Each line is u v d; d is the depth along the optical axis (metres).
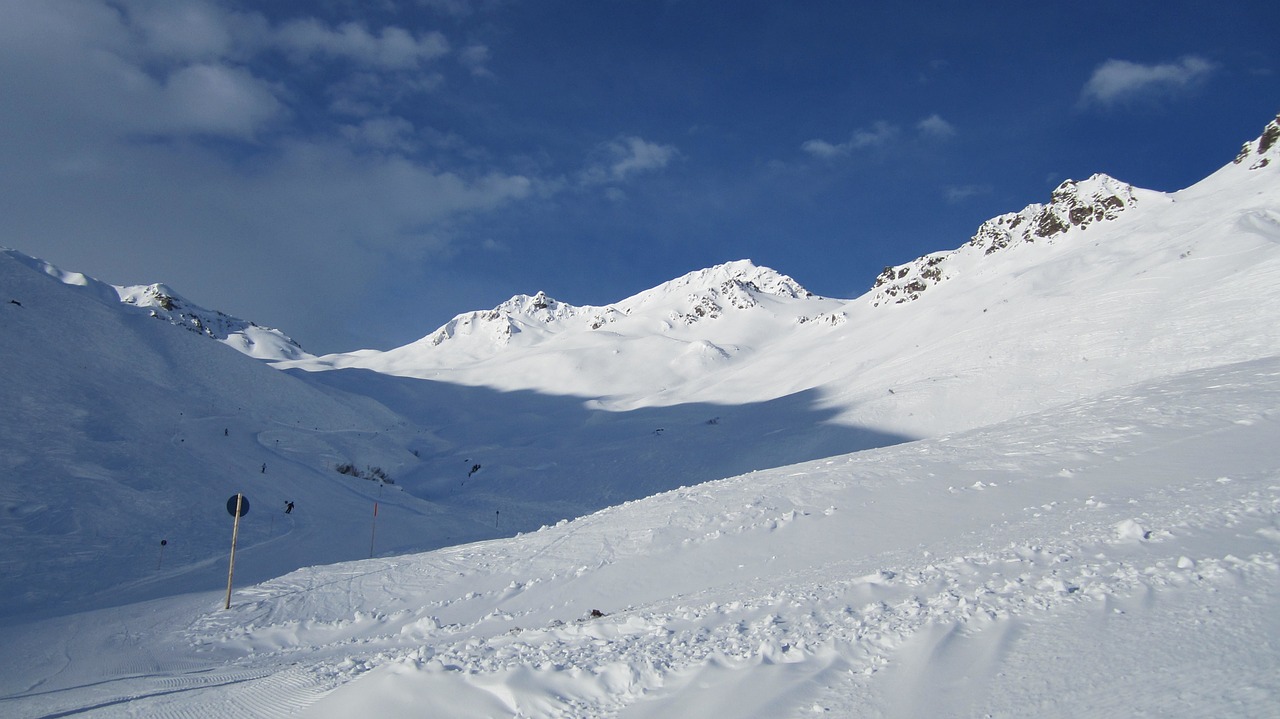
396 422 127.56
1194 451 13.84
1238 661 4.57
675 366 192.00
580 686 6.65
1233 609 5.46
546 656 7.76
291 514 45.91
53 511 35.69
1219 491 10.34
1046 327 77.19
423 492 81.12
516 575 17.17
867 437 68.25
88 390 53.03
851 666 6.12
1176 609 5.75
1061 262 107.62
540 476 86.12
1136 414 18.25
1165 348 59.44
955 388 71.69
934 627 6.55
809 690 5.73
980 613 6.67
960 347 86.44
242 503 19.59
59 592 27.72
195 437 54.72
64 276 180.75
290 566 34.19
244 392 79.56
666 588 13.57
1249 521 8.09
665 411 129.75
